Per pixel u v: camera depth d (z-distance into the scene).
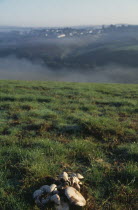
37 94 19.72
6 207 5.47
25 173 6.66
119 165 7.35
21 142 8.93
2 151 8.02
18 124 11.18
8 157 7.54
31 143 8.73
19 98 16.84
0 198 5.73
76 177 6.14
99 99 18.17
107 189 6.13
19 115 12.48
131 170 6.65
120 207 5.55
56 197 5.16
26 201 5.60
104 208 5.54
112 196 5.88
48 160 7.45
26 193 5.89
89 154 7.80
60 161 7.45
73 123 11.22
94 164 7.21
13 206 5.43
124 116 13.39
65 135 9.86
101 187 6.20
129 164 7.19
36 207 5.34
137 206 5.60
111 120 11.49
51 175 6.54
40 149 8.07
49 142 8.63
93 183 6.36
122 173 6.66
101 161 7.57
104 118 11.65
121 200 5.79
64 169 7.01
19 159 7.43
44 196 5.45
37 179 6.23
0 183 6.30
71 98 18.42
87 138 9.52
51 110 13.92
